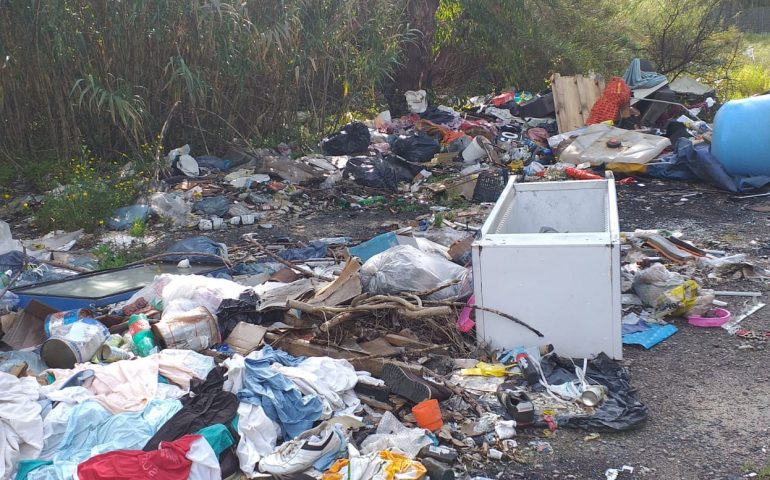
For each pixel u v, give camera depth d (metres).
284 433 3.89
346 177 10.42
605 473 3.67
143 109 10.73
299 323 5.06
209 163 10.98
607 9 18.05
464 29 16.11
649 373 4.71
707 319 5.36
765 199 8.85
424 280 5.22
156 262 6.76
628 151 10.36
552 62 16.81
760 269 6.38
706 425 4.07
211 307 5.18
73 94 10.55
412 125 13.27
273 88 12.32
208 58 11.36
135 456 3.36
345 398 4.22
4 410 3.55
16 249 7.10
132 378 4.10
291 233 8.38
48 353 4.52
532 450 3.90
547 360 4.70
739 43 18.31
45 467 3.38
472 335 5.08
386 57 13.22
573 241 4.69
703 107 14.46
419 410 3.99
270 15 11.58
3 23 10.04
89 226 8.52
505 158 11.23
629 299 5.78
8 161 10.73
